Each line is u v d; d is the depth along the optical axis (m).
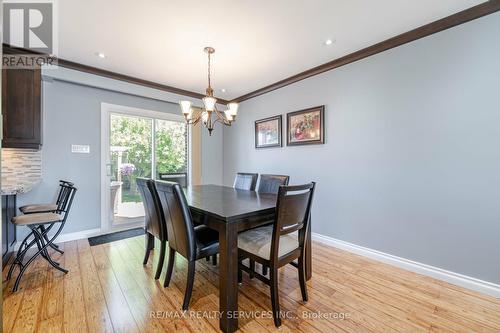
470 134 2.06
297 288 2.07
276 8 2.02
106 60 2.98
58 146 3.10
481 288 1.99
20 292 1.95
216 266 2.47
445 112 2.18
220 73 3.40
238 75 3.47
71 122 3.19
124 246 2.98
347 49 2.71
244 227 1.68
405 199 2.42
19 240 2.82
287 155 3.65
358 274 2.30
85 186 3.31
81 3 1.94
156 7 1.99
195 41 2.53
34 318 1.65
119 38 2.47
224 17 2.13
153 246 2.70
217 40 2.51
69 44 2.58
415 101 2.35
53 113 3.06
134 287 2.05
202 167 4.68
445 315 1.72
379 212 2.62
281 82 3.67
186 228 1.75
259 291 2.03
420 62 2.32
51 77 2.98
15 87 2.56
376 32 2.37
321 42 2.56
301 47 2.66
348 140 2.88
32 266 2.41
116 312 1.73
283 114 3.71
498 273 1.94
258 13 2.08
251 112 4.32
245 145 4.46
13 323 1.60
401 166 2.45
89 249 2.88
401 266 2.43
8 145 2.52
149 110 3.92
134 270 2.36
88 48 2.68
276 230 1.61
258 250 1.75
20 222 2.09
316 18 2.15
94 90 3.38
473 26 2.03
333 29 2.32
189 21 2.19
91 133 3.35
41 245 2.41
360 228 2.78
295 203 1.70
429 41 2.27
